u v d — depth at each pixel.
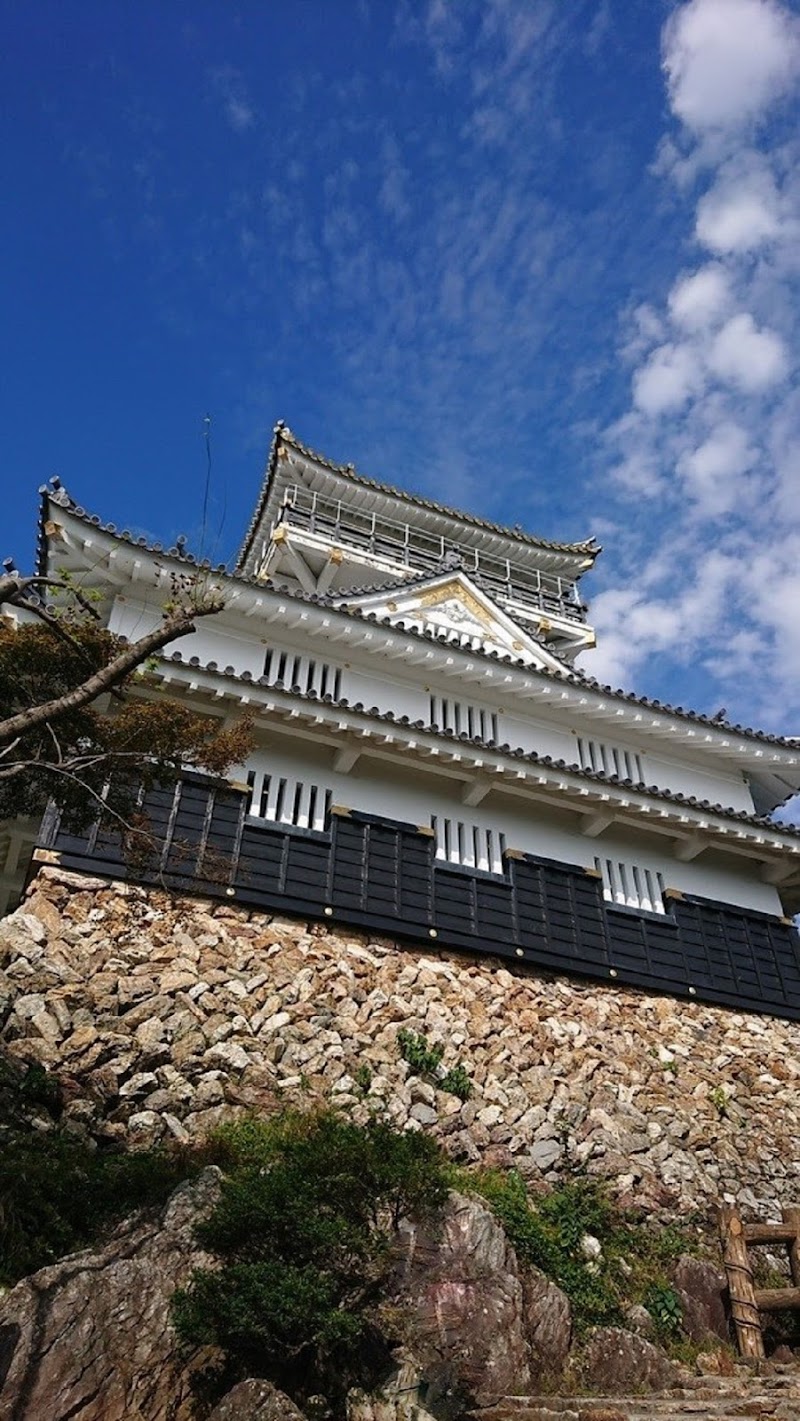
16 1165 10.20
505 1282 10.41
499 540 34.41
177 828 15.69
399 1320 9.49
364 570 30.56
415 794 18.36
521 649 25.80
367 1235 8.98
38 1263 9.30
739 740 23.17
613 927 18.52
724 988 18.83
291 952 15.28
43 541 18.67
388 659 21.44
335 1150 9.41
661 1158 15.51
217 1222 8.77
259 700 16.72
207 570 13.04
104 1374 8.00
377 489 32.47
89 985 13.49
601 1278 12.45
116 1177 10.75
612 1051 16.78
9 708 11.89
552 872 18.55
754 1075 17.88
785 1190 16.34
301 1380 8.76
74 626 12.42
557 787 18.53
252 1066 13.70
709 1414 9.04
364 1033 14.91
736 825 19.81
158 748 12.54
